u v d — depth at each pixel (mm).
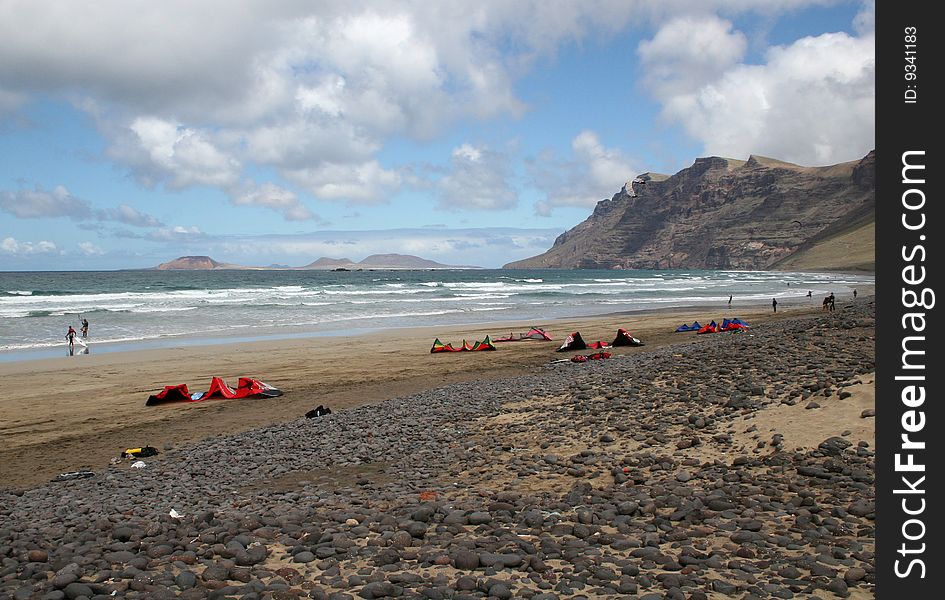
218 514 9195
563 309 59812
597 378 17422
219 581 6156
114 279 160125
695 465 9945
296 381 24641
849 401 10758
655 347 31359
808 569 6066
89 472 12984
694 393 13539
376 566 6535
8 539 8375
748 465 9516
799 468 8883
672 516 7711
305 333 40531
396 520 8102
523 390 18016
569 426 12906
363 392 22359
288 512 8984
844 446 9359
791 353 15633
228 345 34562
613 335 38031
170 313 52875
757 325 40531
